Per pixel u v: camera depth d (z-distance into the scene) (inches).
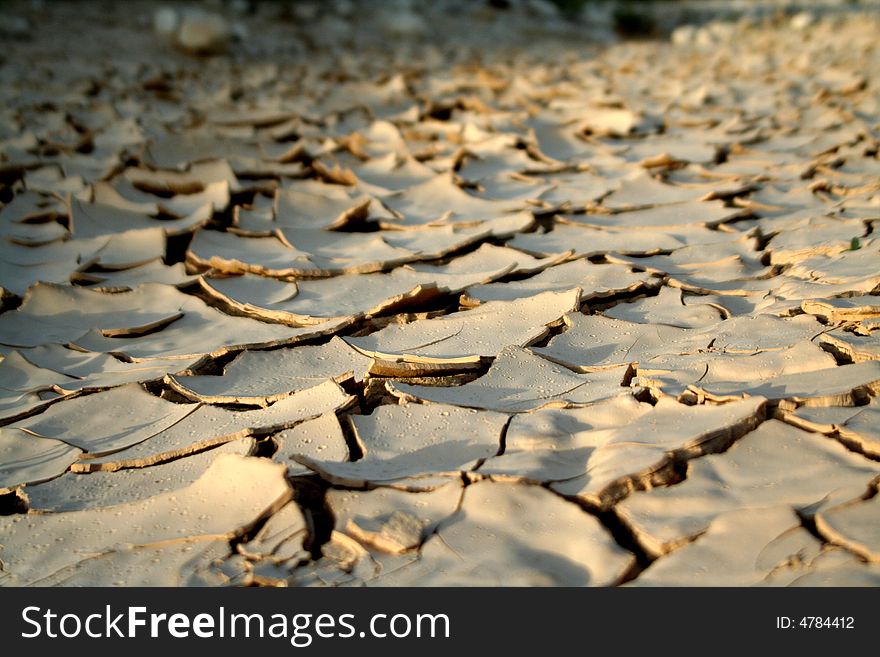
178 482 67.6
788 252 104.7
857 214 116.6
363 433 70.9
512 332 87.2
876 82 226.7
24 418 78.7
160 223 127.6
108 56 265.6
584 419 70.1
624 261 106.6
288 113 193.8
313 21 354.9
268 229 122.9
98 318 98.5
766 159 155.8
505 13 425.1
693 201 128.6
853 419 65.7
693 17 485.7
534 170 152.9
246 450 69.2
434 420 71.9
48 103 207.2
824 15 451.5
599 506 60.4
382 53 313.6
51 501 66.6
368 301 99.1
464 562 56.9
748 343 79.5
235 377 83.0
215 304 101.7
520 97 221.0
